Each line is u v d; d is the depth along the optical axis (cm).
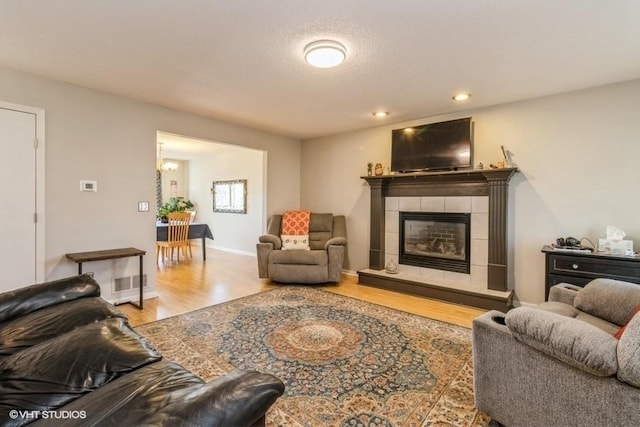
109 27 210
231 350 244
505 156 356
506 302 329
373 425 163
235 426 80
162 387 102
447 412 173
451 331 281
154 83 310
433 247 424
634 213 291
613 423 118
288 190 560
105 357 127
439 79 292
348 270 511
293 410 175
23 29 214
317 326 291
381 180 447
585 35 213
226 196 755
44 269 304
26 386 113
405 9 186
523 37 216
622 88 296
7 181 285
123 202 355
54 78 302
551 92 324
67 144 316
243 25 205
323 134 531
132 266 365
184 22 203
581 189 317
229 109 392
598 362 117
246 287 427
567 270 285
